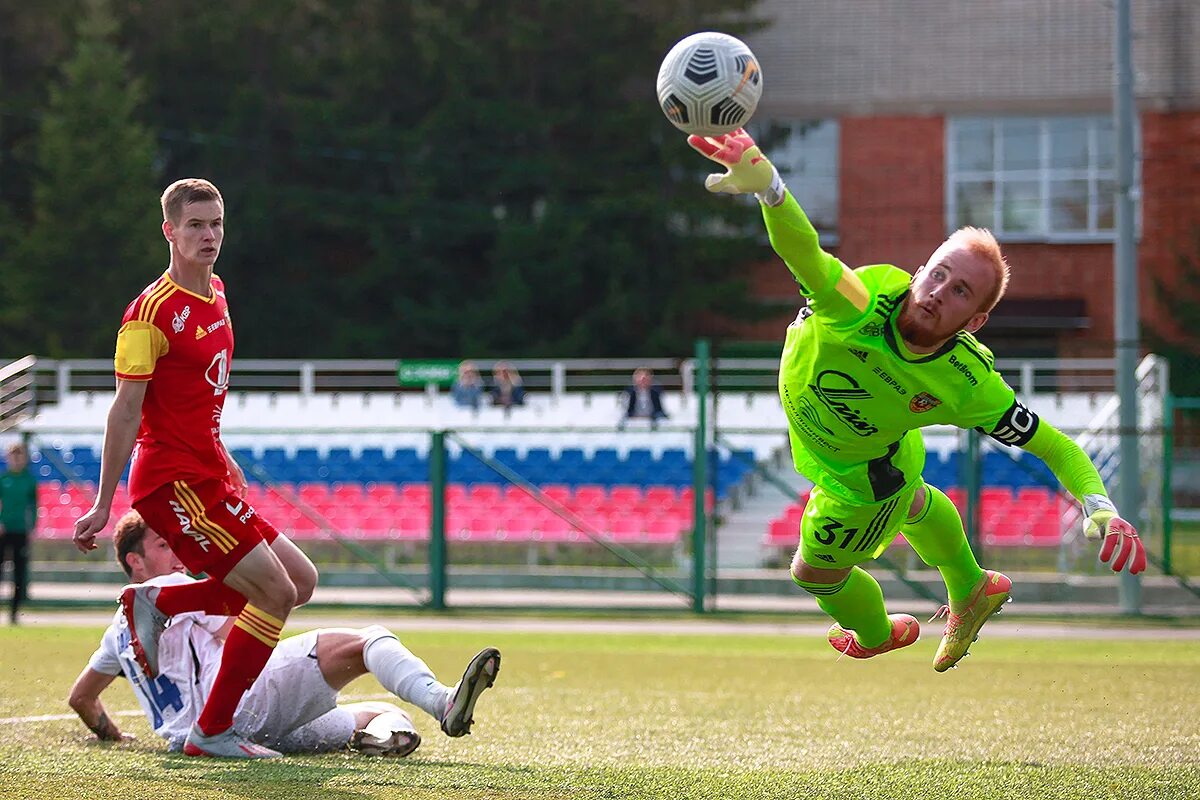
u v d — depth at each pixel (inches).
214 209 586.6
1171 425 2154.3
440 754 632.4
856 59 3555.6
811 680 1013.8
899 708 836.0
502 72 3887.8
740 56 456.8
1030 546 1903.3
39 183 3695.9
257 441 2532.0
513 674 1050.1
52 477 2341.3
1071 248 3469.5
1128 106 1804.9
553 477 2343.8
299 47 4047.7
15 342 3700.8
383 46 3843.5
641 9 3878.0
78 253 3639.3
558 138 3892.7
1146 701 877.8
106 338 3595.0
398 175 3944.4
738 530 2186.3
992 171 3513.8
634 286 3750.0
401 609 1732.3
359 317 3919.8
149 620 620.7
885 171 3540.8
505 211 3855.8
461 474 2394.2
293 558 620.1
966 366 517.3
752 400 2374.5
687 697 892.6
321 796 492.1
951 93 3518.7
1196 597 1702.8
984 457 2213.3
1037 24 3508.9
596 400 2476.6
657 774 564.1
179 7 3976.4
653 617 1665.8
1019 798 519.8
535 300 3767.2
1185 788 543.2
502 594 1926.7
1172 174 3457.2
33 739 656.4
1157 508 1908.2
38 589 1964.8
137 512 604.1
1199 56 3464.6
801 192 3567.9
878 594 603.5
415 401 2541.8
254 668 587.8
